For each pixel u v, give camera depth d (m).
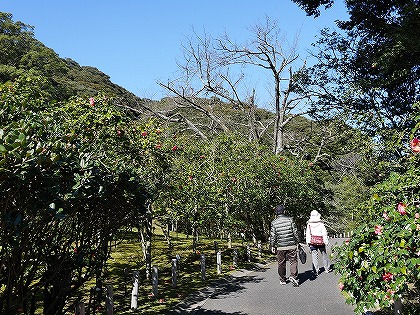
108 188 5.46
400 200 5.30
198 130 27.34
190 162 14.16
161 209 10.16
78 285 5.85
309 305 7.27
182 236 20.53
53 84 36.19
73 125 7.35
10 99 6.01
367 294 4.28
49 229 4.98
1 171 3.33
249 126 29.08
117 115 7.97
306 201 19.83
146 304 7.79
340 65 16.45
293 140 29.61
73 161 4.45
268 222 18.83
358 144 13.01
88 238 5.83
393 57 12.35
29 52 38.09
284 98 27.17
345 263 4.68
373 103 13.83
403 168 9.41
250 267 12.48
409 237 3.94
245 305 7.52
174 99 28.62
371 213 6.65
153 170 9.22
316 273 10.27
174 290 9.05
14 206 3.87
